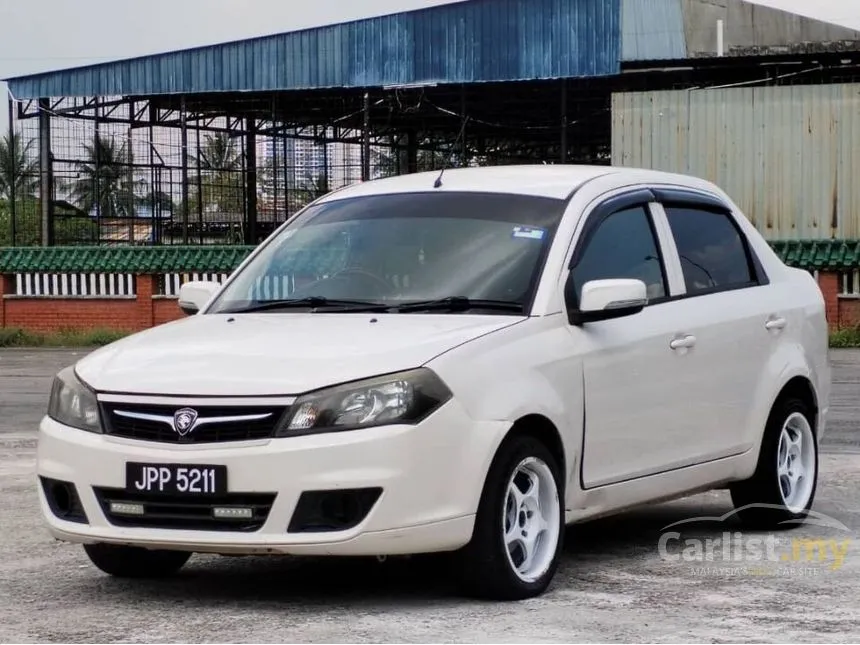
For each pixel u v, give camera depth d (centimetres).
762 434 721
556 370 581
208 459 520
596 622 520
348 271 633
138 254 2984
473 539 543
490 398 545
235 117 4209
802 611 539
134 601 569
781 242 2609
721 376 689
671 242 688
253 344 564
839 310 2572
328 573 627
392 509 516
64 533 552
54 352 2622
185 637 500
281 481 513
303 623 521
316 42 3381
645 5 3136
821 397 781
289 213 4378
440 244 631
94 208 4178
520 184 662
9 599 575
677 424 658
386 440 516
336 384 523
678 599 562
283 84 3409
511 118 4316
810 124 2903
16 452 1085
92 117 3750
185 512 529
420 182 688
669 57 3159
